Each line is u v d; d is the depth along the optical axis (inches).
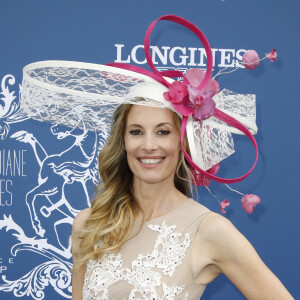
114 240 57.5
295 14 96.0
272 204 97.3
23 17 94.7
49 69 58.3
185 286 54.4
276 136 96.6
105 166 62.4
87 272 58.4
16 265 98.7
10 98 96.3
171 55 96.0
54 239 98.7
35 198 98.2
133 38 96.0
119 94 56.3
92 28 95.6
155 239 56.6
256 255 54.8
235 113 59.0
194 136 56.6
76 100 59.1
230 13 95.6
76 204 98.6
